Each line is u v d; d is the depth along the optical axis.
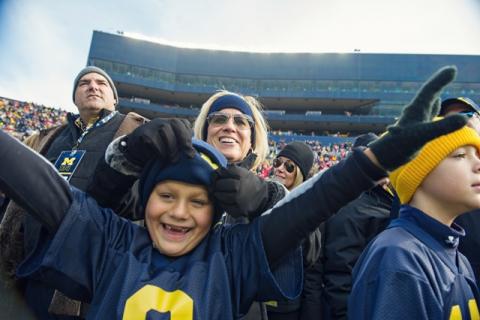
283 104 39.94
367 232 2.23
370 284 1.14
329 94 37.66
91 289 1.06
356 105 38.78
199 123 2.24
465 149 1.21
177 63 39.09
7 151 0.99
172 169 1.05
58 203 1.06
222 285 1.04
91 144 2.25
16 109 26.62
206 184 1.05
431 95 0.83
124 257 1.07
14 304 1.77
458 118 0.79
